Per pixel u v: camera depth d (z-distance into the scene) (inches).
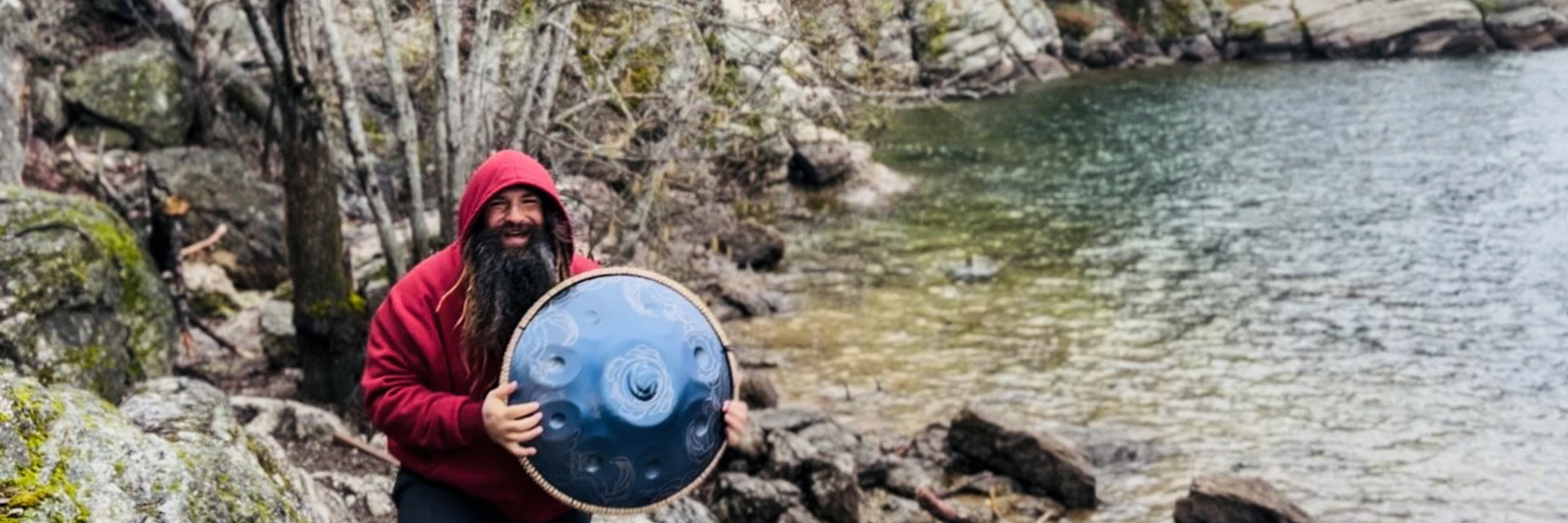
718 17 414.6
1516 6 1920.5
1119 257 856.9
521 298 141.8
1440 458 523.5
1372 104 1491.1
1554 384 605.6
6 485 167.6
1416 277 794.2
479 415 138.6
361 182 441.1
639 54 435.2
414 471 150.3
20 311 370.0
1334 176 1110.4
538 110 421.7
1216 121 1417.3
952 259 853.2
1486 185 1051.9
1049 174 1158.3
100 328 395.2
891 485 487.2
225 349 557.0
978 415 508.7
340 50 427.2
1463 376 618.8
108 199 666.2
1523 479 501.7
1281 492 478.6
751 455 454.6
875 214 994.7
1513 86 1568.7
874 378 619.8
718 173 555.8
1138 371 629.6
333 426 382.6
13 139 626.5
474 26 432.5
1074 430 550.3
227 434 255.0
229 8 770.8
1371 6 1943.9
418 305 146.3
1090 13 1952.5
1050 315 724.7
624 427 138.3
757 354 653.3
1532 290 760.3
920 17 526.6
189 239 633.6
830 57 418.0
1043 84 1756.9
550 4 390.3
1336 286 777.6
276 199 661.3
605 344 139.7
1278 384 609.9
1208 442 539.8
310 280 459.2
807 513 419.5
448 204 413.1
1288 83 1697.8
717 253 804.6
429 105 532.1
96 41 761.6
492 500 148.5
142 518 176.6
